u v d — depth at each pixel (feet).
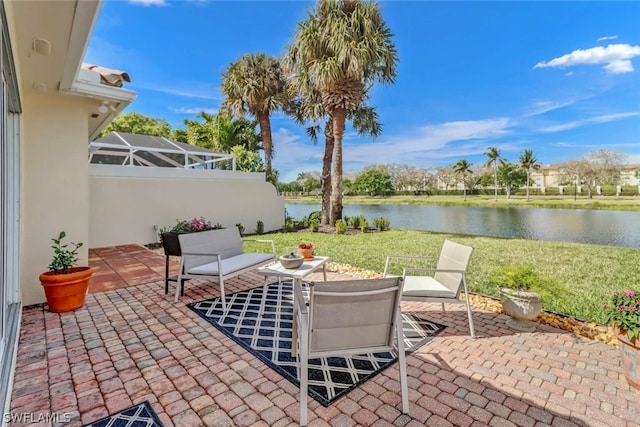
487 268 18.88
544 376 7.62
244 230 35.37
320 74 31.96
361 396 6.86
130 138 34.58
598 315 11.28
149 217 28.55
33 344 9.18
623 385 7.23
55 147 13.42
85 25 7.73
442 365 8.12
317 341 6.49
